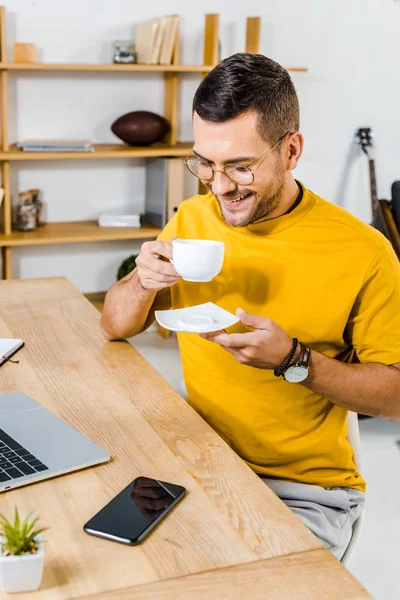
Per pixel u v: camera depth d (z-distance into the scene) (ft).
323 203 5.04
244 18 13.64
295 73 14.25
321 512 4.76
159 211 13.12
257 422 4.98
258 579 3.05
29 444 3.98
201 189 13.42
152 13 12.98
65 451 3.92
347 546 4.95
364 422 10.52
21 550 2.92
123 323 5.37
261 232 4.99
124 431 4.24
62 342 5.52
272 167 4.53
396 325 4.82
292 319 4.88
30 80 12.53
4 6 12.01
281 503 3.60
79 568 3.07
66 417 4.36
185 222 5.47
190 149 12.82
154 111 13.46
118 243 13.82
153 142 12.77
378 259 4.80
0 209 12.64
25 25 12.28
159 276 4.84
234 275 5.07
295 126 4.64
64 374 4.96
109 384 4.84
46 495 3.58
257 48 13.11
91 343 5.53
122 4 12.73
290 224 4.93
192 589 2.97
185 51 13.42
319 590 3.01
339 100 14.69
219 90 4.31
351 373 4.65
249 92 4.30
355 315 4.91
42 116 12.78
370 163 14.51
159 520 3.41
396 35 14.71
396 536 8.03
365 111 14.92
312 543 3.30
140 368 5.11
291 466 5.00
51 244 13.39
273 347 4.32
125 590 2.95
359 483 5.11
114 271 13.93
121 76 13.07
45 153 11.80
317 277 4.84
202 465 3.92
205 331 4.29
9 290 6.72
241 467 3.92
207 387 5.12
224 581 3.03
